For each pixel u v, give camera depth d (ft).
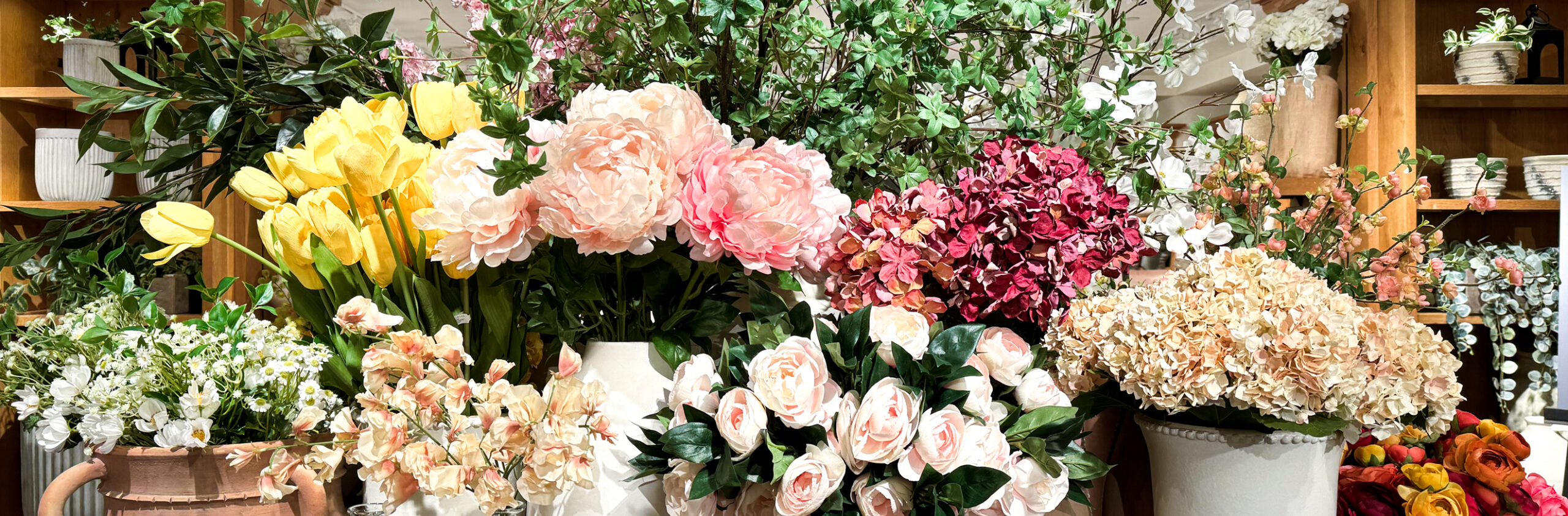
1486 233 8.08
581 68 2.84
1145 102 3.21
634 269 2.52
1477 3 8.08
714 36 2.89
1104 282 3.22
